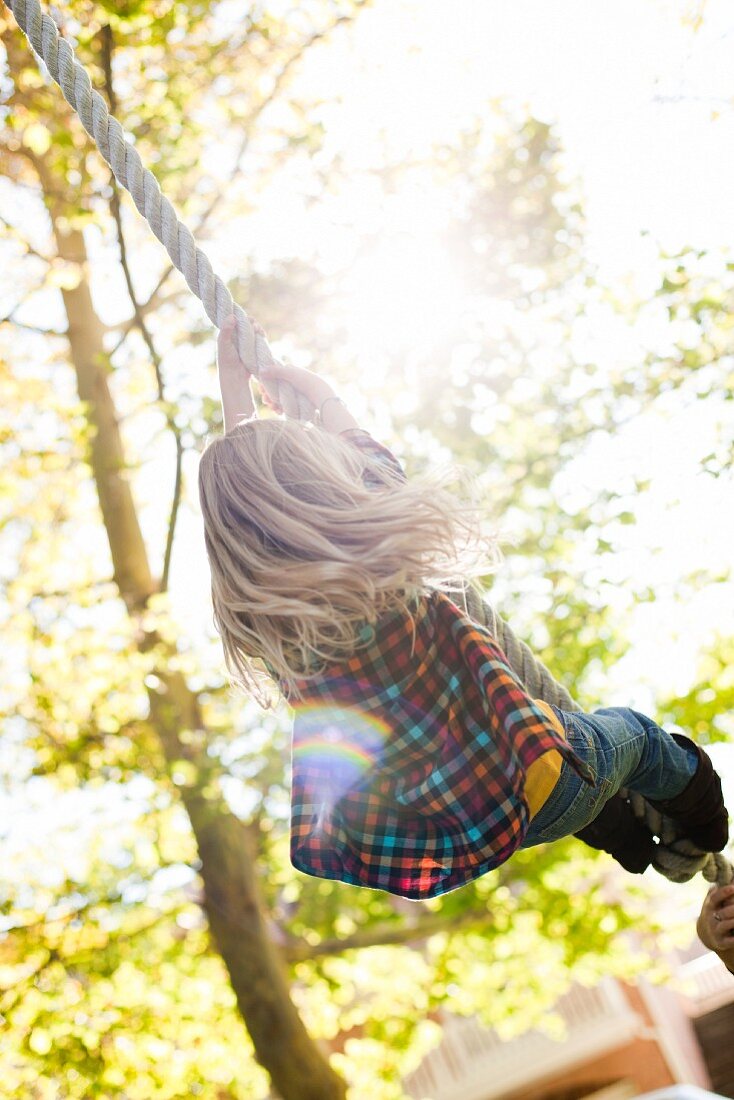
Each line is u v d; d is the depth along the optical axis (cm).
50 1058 940
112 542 1020
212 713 1034
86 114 254
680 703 1087
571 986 1725
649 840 247
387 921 1113
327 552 183
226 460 198
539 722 179
